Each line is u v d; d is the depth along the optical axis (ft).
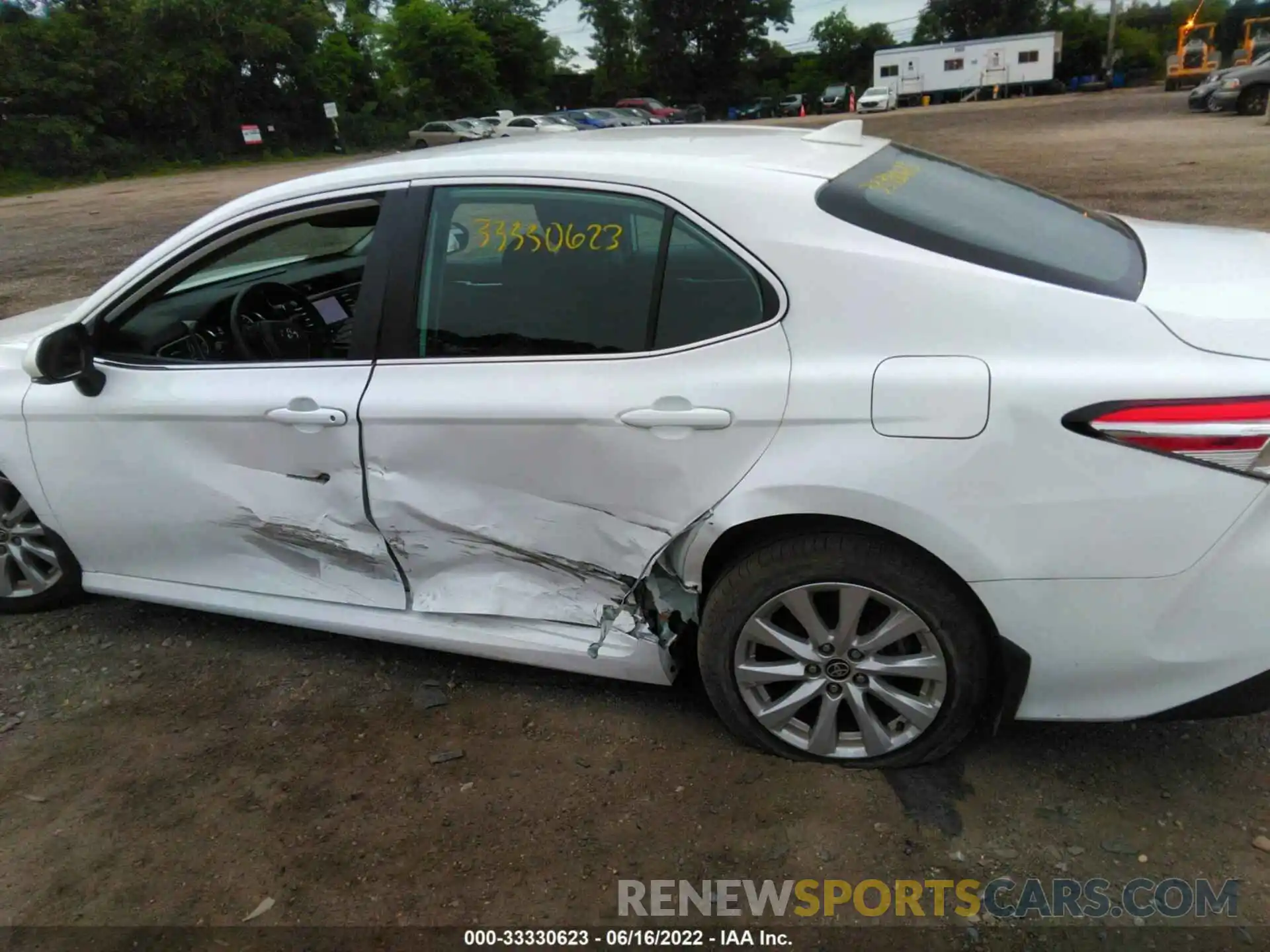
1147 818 7.69
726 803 8.11
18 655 10.95
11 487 11.19
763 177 7.91
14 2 117.29
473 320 8.55
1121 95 136.26
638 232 8.04
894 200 8.03
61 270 39.01
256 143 135.54
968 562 7.16
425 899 7.36
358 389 8.82
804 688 8.17
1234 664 6.99
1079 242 8.22
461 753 8.94
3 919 7.38
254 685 10.21
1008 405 6.86
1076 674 7.41
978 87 167.22
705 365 7.71
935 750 8.08
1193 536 6.72
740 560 7.99
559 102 216.54
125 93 123.13
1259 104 72.18
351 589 9.91
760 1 205.98
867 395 7.18
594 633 9.01
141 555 10.72
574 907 7.22
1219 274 7.60
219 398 9.39
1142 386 6.64
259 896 7.47
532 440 8.22
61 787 8.79
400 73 170.19
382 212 8.93
